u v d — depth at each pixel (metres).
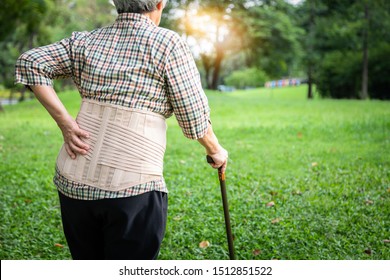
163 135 2.82
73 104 21.70
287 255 4.64
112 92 2.71
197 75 2.80
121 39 2.77
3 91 51.66
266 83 65.69
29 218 5.71
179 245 4.95
